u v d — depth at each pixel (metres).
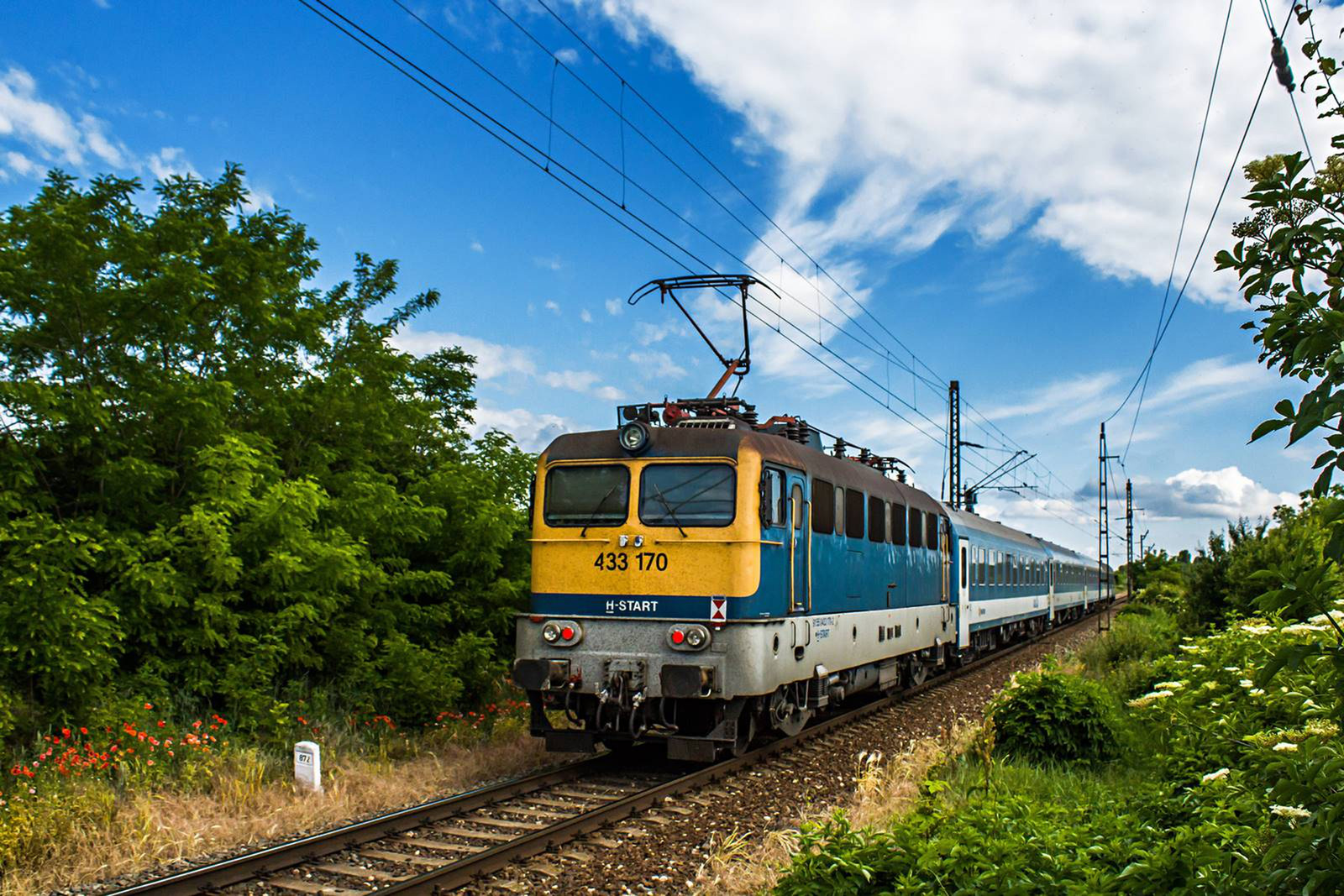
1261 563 16.77
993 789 8.43
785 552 10.93
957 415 33.19
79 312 9.52
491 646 13.02
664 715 10.17
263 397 11.34
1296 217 3.23
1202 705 9.13
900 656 16.31
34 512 8.98
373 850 7.28
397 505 12.06
